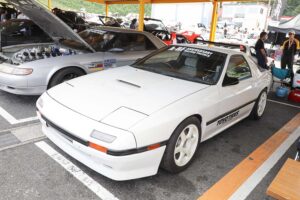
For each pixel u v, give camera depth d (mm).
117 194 2377
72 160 2816
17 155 2834
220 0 10898
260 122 4543
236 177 2793
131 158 2199
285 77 6832
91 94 2729
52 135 2672
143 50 5668
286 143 3742
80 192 2359
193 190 2520
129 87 2908
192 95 2832
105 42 5328
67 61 4367
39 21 4664
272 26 15742
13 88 4090
